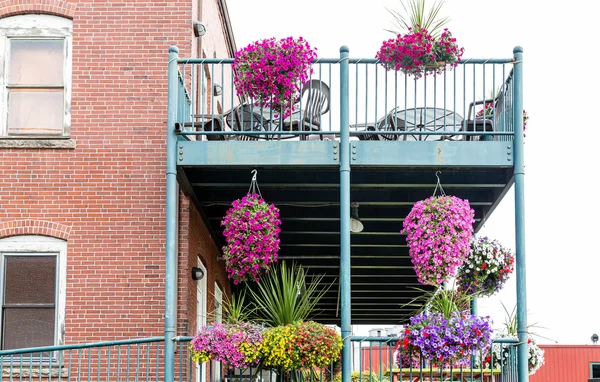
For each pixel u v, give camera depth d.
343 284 8.92
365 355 19.77
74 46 10.62
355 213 10.89
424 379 10.84
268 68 9.14
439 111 10.39
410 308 17.72
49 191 10.30
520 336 8.90
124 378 9.98
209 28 12.76
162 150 10.41
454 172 10.09
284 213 11.21
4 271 10.20
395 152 9.32
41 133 10.51
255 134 9.33
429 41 9.30
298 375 9.21
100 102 10.51
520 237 9.12
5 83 10.59
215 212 11.51
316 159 9.30
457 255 9.00
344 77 9.38
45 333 10.09
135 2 10.72
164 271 10.16
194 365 10.80
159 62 10.59
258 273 9.17
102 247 10.20
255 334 8.79
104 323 10.05
